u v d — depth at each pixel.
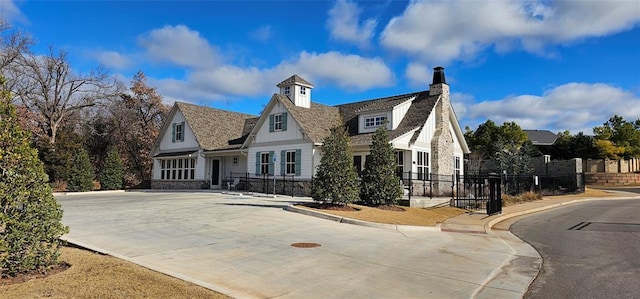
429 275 7.97
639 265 9.17
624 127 54.25
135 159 42.75
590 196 31.66
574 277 8.10
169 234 11.37
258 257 8.95
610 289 7.26
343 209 16.38
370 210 16.73
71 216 14.91
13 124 6.80
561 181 34.97
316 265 8.42
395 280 7.52
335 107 32.56
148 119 45.06
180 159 34.50
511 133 52.84
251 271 7.78
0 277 6.49
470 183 24.28
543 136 72.25
